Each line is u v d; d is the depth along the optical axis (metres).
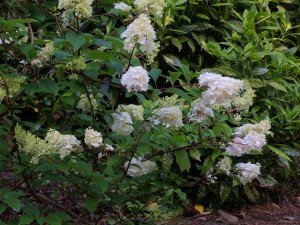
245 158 4.25
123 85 2.39
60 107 2.88
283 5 5.73
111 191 2.77
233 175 2.90
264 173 4.39
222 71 4.29
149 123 2.56
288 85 4.46
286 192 4.65
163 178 3.02
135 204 3.20
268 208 4.45
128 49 2.36
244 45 4.66
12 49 2.45
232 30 4.89
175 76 2.63
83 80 2.42
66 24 2.50
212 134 2.81
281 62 4.53
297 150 4.51
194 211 4.28
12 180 2.76
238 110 2.82
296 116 4.54
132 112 2.64
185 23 4.77
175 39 4.55
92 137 2.33
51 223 2.27
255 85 4.23
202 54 4.79
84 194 2.72
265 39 4.73
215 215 4.27
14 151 2.43
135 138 2.48
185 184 3.09
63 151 2.20
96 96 2.81
